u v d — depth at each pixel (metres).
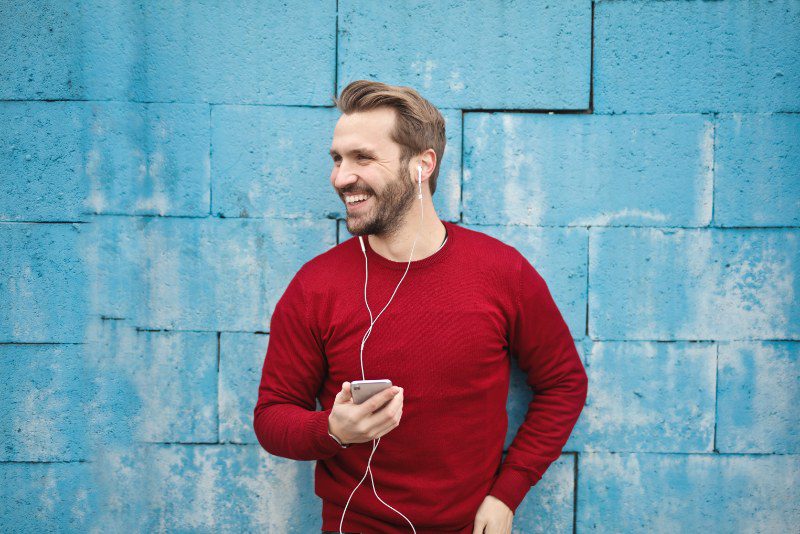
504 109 1.79
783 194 1.78
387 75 1.79
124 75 1.79
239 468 1.83
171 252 1.80
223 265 1.80
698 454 1.81
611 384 1.81
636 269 1.79
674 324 1.80
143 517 1.83
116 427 1.83
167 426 1.82
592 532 1.83
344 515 1.50
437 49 1.78
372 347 1.41
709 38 1.78
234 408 1.82
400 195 1.40
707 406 1.81
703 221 1.79
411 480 1.44
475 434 1.45
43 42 1.78
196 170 1.79
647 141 1.79
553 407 1.53
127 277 1.81
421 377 1.40
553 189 1.79
